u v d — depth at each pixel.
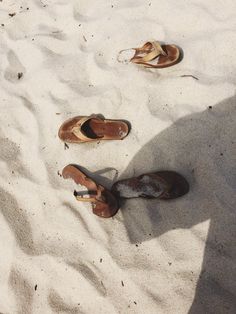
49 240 0.91
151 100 1.02
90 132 1.00
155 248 0.83
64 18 1.27
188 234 0.83
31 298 0.85
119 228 0.88
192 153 0.91
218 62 1.01
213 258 0.79
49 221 0.93
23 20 1.32
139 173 0.94
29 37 1.27
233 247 0.79
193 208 0.85
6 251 0.92
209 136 0.92
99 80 1.11
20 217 0.95
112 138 0.98
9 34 1.31
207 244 0.81
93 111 1.06
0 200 0.99
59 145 1.03
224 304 0.75
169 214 0.86
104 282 0.83
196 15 1.10
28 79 1.18
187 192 0.87
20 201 0.98
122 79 1.08
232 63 0.99
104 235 0.88
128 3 1.21
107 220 0.89
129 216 0.89
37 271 0.88
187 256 0.81
